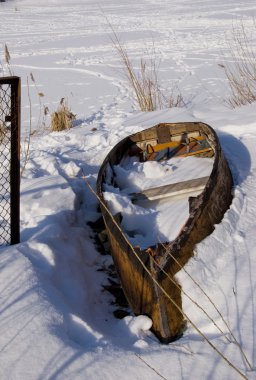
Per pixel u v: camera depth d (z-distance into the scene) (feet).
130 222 13.87
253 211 14.14
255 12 62.39
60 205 15.42
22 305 10.37
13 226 12.71
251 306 10.44
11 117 12.37
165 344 10.15
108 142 22.53
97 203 16.81
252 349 9.36
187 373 8.98
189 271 11.19
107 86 34.01
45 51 46.83
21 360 9.15
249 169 17.22
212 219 12.89
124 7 82.74
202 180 15.44
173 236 13.10
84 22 66.59
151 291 10.58
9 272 11.24
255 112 22.40
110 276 13.55
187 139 18.72
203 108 24.86
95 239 15.21
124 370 9.09
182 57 40.96
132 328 10.57
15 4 102.94
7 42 52.95
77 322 10.40
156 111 25.34
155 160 18.65
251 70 34.22
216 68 36.37
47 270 11.84
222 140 20.42
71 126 25.76
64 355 9.33
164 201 15.28
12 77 12.08
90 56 43.62
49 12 83.76
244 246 12.46
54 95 32.65
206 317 10.46
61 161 20.08
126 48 46.11
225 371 8.93
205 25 56.08
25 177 18.65
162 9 75.00
